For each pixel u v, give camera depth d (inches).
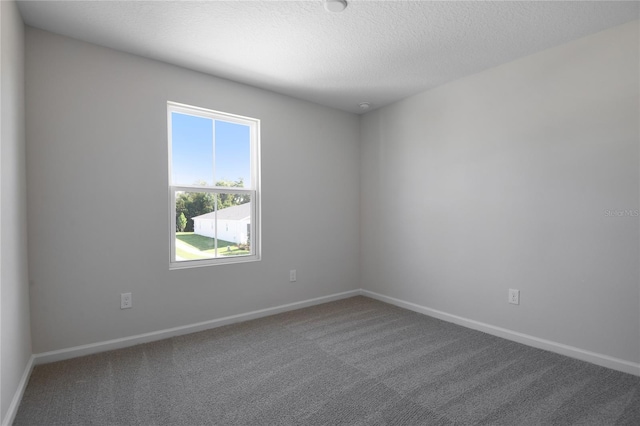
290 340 105.3
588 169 89.7
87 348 93.4
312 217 144.4
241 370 85.6
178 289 109.2
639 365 81.7
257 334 110.3
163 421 64.9
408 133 138.5
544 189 98.3
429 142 130.3
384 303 147.7
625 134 83.7
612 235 86.0
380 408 69.5
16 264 71.9
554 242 96.3
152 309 104.3
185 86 110.1
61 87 89.2
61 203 89.4
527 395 74.0
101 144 95.2
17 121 75.0
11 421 63.3
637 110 81.8
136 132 100.8
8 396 63.4
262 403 71.2
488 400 72.2
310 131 143.3
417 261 135.6
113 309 97.6
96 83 94.3
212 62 106.0
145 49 97.4
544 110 98.0
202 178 117.5
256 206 129.8
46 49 87.3
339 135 153.8
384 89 129.9
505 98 107.0
